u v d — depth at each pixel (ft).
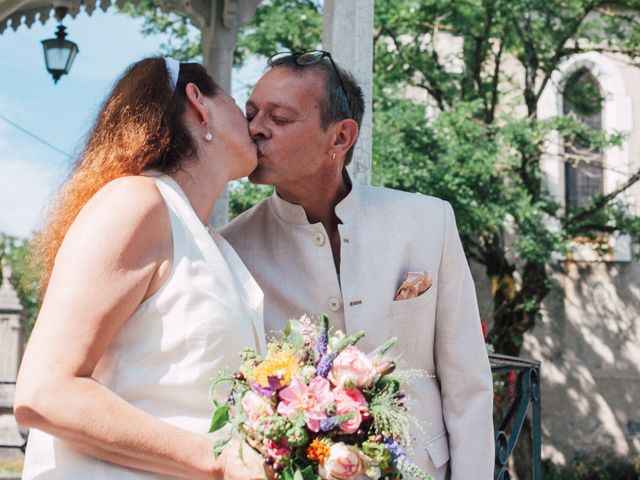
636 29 50.83
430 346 9.39
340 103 9.05
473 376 9.36
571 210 53.57
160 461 6.45
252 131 8.86
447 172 44.34
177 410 6.82
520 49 51.34
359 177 14.16
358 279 9.12
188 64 8.07
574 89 58.03
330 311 9.15
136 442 6.38
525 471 48.73
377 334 9.04
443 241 9.41
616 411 59.26
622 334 59.77
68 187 7.48
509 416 12.88
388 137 44.80
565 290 60.44
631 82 60.64
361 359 6.75
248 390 6.74
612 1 50.57
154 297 6.89
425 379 9.37
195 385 6.82
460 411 9.37
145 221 6.86
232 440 6.84
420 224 9.38
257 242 9.52
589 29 52.08
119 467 6.58
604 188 59.98
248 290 7.61
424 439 9.17
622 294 59.98
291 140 8.83
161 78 7.79
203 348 6.86
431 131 45.73
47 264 7.38
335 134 9.06
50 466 6.72
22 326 47.60
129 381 6.75
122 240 6.70
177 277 6.95
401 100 46.98
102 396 6.38
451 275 9.42
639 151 60.13
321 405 6.49
